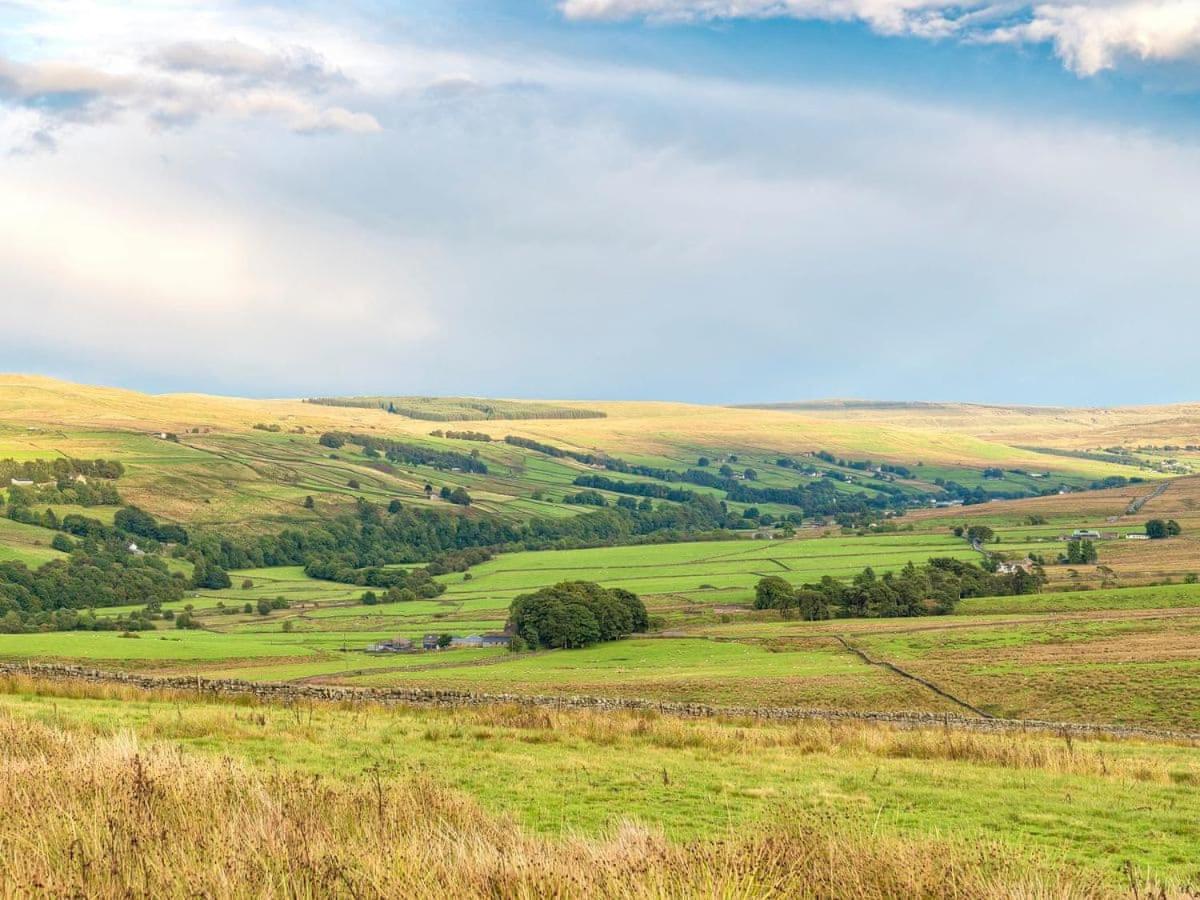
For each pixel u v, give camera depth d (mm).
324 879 8766
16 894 7941
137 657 104562
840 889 9781
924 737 30172
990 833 17172
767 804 18828
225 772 13266
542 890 8578
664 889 8602
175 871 8750
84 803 11109
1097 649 92125
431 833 10461
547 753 24562
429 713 33656
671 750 26281
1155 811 19562
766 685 80375
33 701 30047
